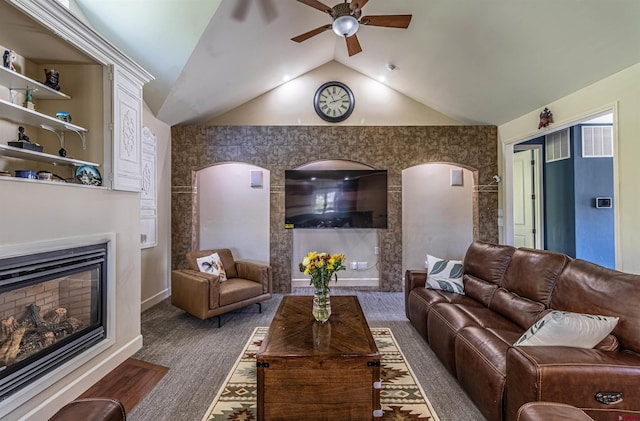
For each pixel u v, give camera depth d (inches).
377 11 130.3
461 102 171.6
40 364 73.3
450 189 199.8
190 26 116.6
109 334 96.4
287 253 185.5
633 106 107.7
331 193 186.2
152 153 161.2
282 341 76.2
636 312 61.7
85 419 44.8
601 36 100.1
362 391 69.3
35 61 96.3
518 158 238.5
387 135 186.2
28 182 71.8
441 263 132.4
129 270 107.5
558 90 133.7
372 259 199.9
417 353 108.0
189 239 181.5
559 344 63.3
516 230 240.7
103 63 96.8
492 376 68.3
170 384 89.2
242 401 81.2
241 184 195.5
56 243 78.7
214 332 126.3
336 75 188.2
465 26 119.9
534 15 102.9
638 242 106.8
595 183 200.4
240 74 154.0
